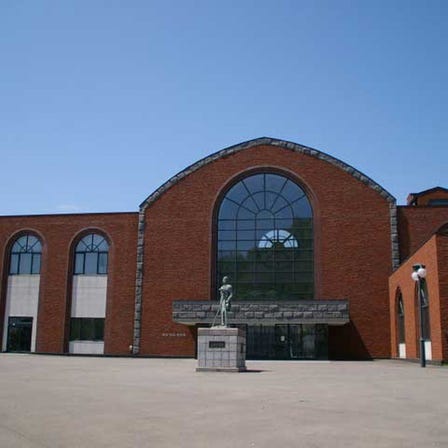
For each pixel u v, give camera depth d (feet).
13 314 164.25
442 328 99.09
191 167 160.25
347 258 149.48
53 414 39.42
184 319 145.38
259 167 157.58
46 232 166.09
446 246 100.89
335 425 35.32
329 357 144.56
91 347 158.30
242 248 155.43
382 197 151.23
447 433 32.81
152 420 37.09
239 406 43.62
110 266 160.15
